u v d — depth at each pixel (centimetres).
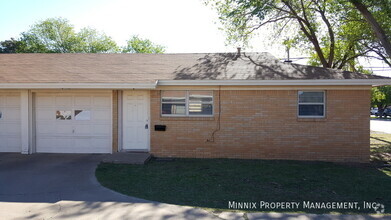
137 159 1014
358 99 1081
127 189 731
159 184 774
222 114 1105
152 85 1023
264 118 1098
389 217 574
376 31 1237
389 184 809
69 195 684
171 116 1120
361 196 707
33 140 1163
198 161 1053
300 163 1045
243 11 1655
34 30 4231
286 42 1952
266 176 867
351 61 2050
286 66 1219
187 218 560
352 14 1627
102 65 1257
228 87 1099
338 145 1088
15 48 4034
